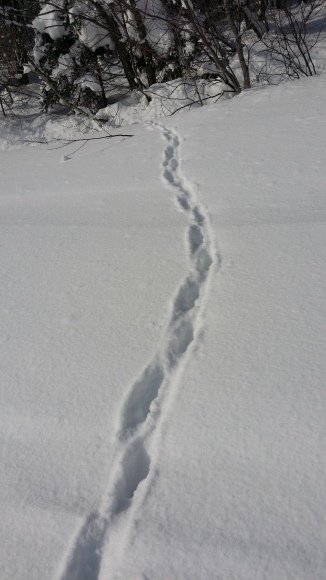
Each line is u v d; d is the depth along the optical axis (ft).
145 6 28.19
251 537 5.79
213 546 5.79
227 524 5.97
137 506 6.40
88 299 10.46
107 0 30.22
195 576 5.59
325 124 16.84
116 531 6.29
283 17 36.73
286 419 6.86
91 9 31.04
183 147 18.35
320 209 11.86
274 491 6.15
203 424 7.12
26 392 8.44
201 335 8.78
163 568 5.74
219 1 29.76
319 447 6.42
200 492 6.37
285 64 27.76
